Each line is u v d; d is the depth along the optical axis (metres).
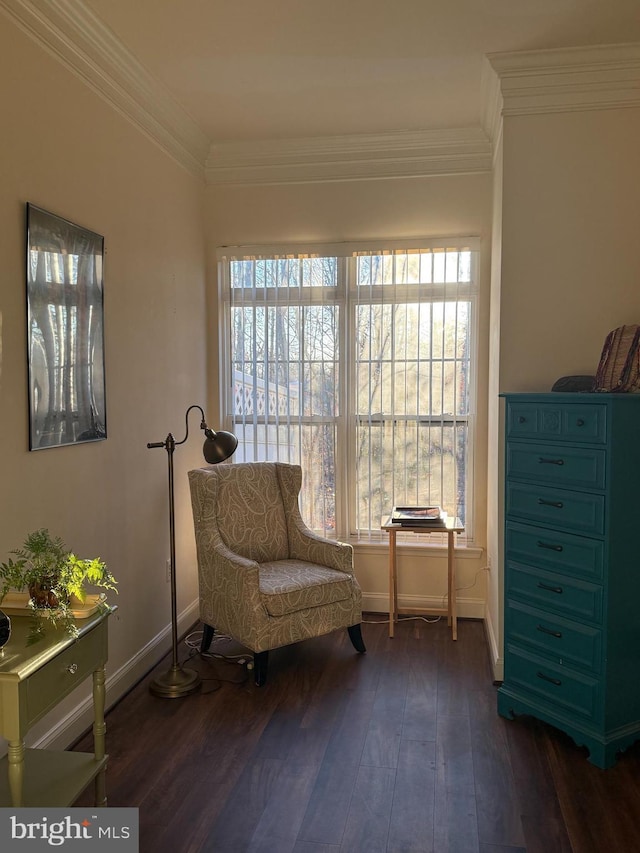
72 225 2.60
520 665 2.82
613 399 2.42
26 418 2.34
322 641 3.72
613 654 2.51
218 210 4.14
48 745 2.47
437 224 3.93
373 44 2.82
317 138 3.89
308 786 2.37
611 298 3.03
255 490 3.74
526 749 2.62
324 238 4.05
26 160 2.33
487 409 3.92
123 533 3.08
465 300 3.94
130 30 2.68
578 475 2.55
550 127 3.02
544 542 2.69
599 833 2.12
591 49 2.85
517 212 3.07
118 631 3.04
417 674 3.29
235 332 4.18
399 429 4.05
